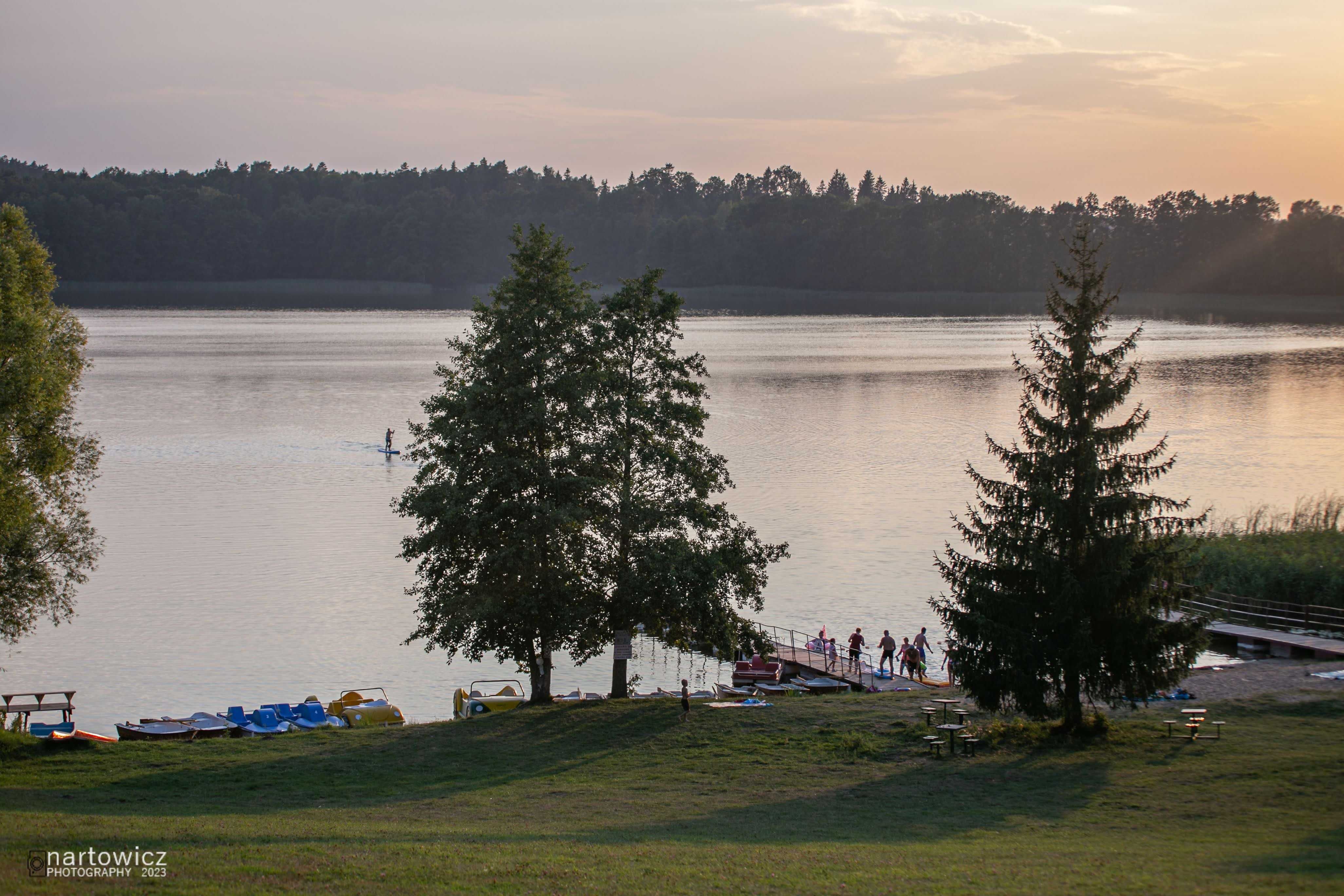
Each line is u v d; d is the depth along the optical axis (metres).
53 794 27.25
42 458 34.41
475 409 36.22
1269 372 149.12
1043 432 30.95
